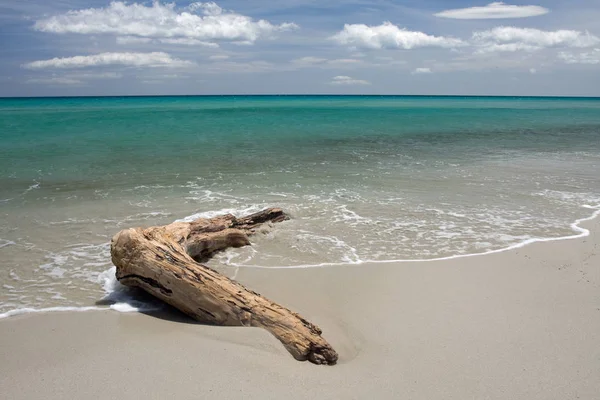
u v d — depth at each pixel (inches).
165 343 264.2
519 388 227.5
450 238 458.9
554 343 269.3
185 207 561.3
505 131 1562.5
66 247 429.1
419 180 727.7
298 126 1628.9
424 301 327.9
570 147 1139.3
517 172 797.9
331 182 709.3
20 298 327.9
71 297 331.6
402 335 281.4
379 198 611.8
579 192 652.1
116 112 2421.3
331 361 254.2
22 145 1038.4
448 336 279.0
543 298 331.0
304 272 378.0
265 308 285.3
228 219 444.8
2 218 515.2
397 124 1797.5
